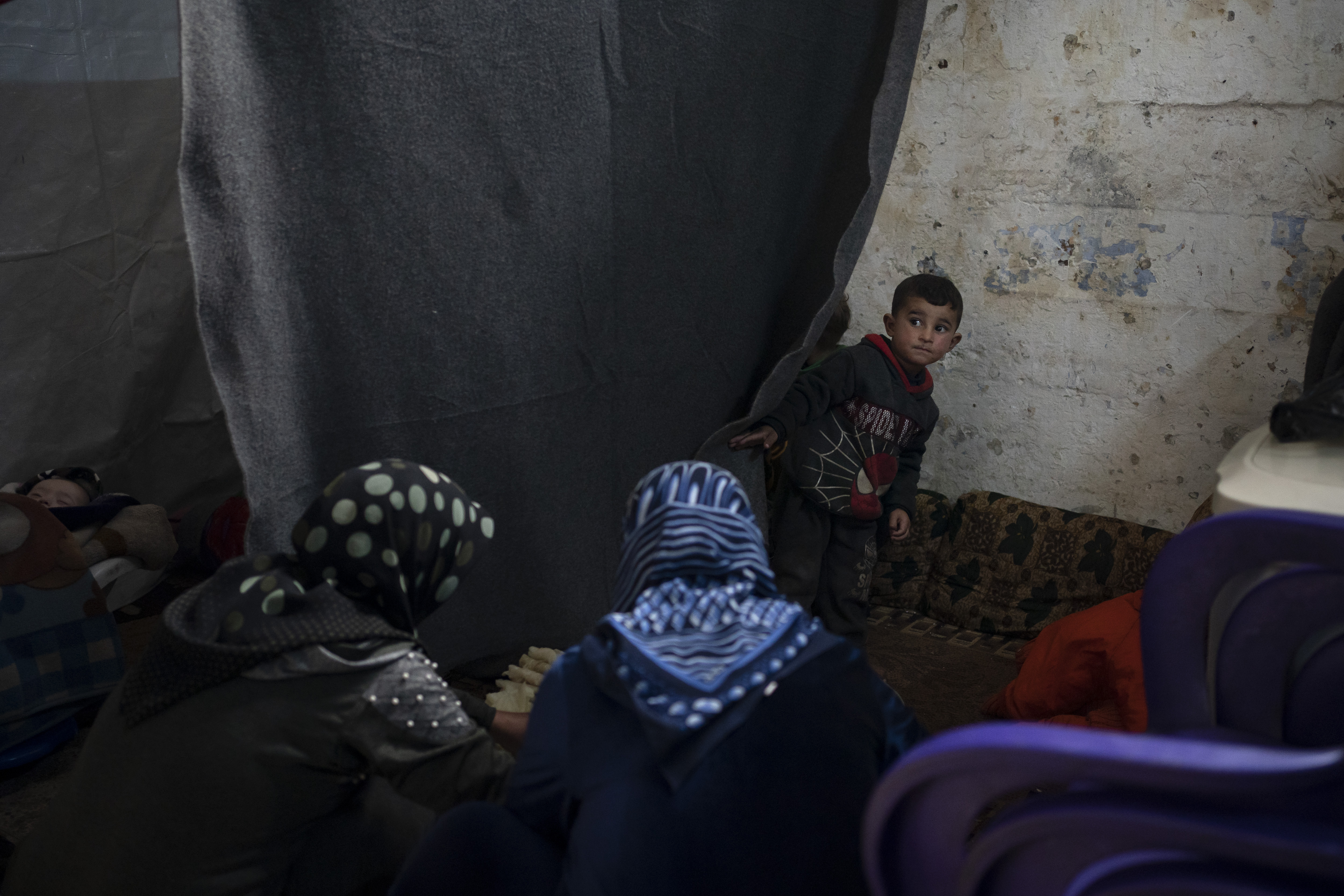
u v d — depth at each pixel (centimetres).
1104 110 303
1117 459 323
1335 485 112
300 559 150
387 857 166
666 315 243
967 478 353
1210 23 282
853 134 251
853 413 301
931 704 288
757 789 113
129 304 339
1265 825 66
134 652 301
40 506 257
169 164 336
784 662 119
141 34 321
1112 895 73
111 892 145
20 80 301
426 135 188
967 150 327
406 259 193
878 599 352
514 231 207
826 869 114
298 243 179
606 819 112
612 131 216
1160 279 304
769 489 316
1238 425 301
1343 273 232
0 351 314
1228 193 289
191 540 353
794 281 264
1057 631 265
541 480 234
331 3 169
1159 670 108
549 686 125
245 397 175
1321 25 267
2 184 304
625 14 209
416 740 144
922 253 343
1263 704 104
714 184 238
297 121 172
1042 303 325
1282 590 101
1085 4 299
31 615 247
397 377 201
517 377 219
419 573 153
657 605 123
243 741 140
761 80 235
